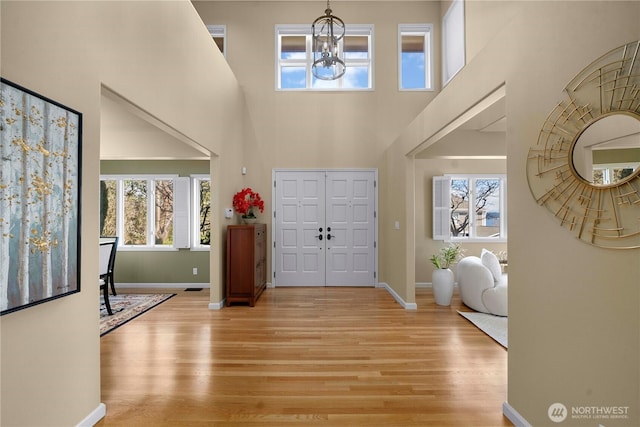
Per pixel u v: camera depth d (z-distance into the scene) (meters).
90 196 1.97
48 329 1.68
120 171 6.01
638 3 1.28
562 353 1.64
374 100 5.89
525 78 1.91
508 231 2.08
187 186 5.91
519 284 1.98
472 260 4.57
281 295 5.24
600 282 1.43
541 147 1.78
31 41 1.56
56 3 1.71
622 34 1.34
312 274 5.87
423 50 6.02
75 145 1.81
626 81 1.33
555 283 1.69
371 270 5.86
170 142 4.14
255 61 5.87
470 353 3.03
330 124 5.88
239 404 2.22
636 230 1.29
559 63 1.65
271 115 5.88
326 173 5.87
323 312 4.32
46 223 1.63
